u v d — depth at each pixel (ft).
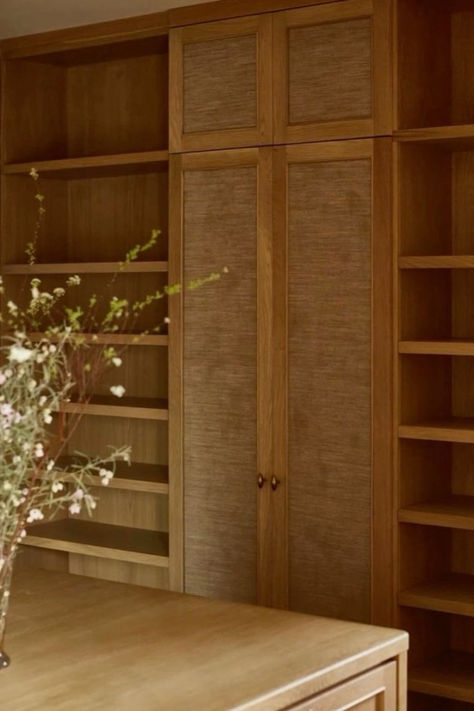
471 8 13.37
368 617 12.98
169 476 14.67
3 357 16.29
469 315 13.66
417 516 12.63
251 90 13.70
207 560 14.37
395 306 12.67
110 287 16.63
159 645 7.73
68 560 16.84
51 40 15.64
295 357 13.47
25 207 16.49
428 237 13.26
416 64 12.94
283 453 13.61
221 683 6.95
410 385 12.97
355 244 12.94
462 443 13.76
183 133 14.33
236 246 13.93
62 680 7.02
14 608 8.63
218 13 13.88
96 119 16.75
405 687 8.07
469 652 13.79
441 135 12.34
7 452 6.89
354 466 13.05
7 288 16.34
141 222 16.34
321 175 13.17
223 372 14.14
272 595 13.76
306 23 13.17
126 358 16.46
